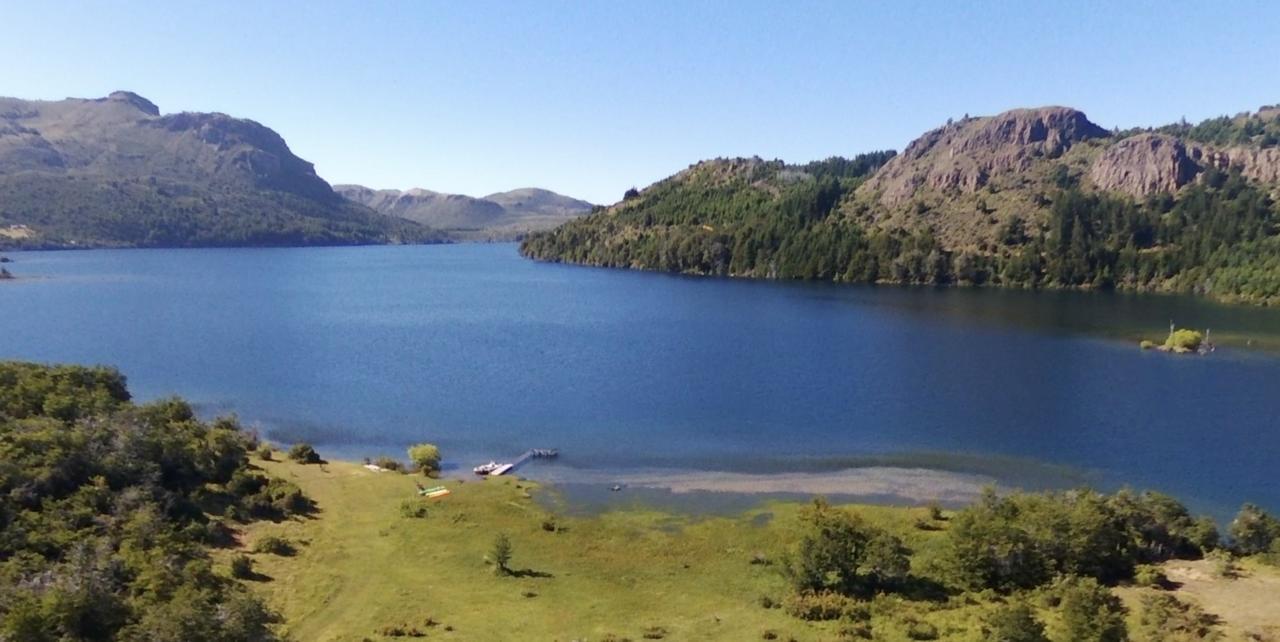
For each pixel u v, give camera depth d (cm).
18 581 3878
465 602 4588
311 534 5591
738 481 7138
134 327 16175
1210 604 4481
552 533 5769
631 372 12162
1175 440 8394
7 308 18975
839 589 4812
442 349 14138
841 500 6638
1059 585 4650
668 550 5491
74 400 6538
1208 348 13825
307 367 12300
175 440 6188
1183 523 5472
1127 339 15100
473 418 9375
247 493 6109
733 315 19162
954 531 5200
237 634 3656
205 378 11375
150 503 5216
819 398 10400
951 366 12525
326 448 8175
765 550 5497
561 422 9212
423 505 6234
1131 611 4375
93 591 3734
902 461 7762
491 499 6450
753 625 4325
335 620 4322
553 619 4381
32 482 5000
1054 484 7088
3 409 6141
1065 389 10838
